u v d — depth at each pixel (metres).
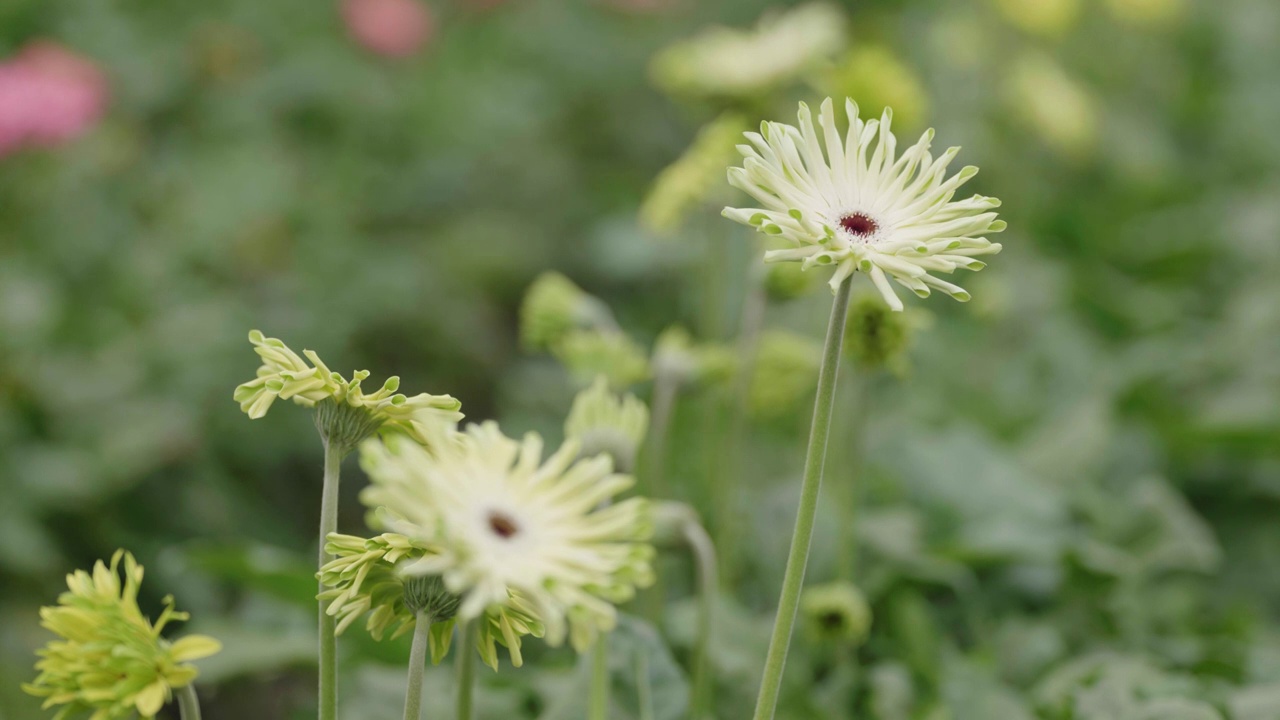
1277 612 2.87
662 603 2.19
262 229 4.50
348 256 4.66
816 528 2.51
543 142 5.64
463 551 1.32
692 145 5.79
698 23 6.24
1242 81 6.13
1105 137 5.17
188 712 1.43
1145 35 5.83
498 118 5.49
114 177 4.47
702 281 3.48
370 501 1.33
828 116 1.42
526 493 1.35
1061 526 2.62
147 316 4.00
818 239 1.38
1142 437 3.20
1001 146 4.61
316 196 4.85
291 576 2.19
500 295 4.99
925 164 1.41
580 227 5.29
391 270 4.68
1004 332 3.79
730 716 2.01
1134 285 4.47
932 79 4.90
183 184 4.50
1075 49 5.58
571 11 6.21
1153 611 2.45
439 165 5.33
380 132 5.44
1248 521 3.07
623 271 3.54
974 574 2.46
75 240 4.18
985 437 2.92
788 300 2.27
